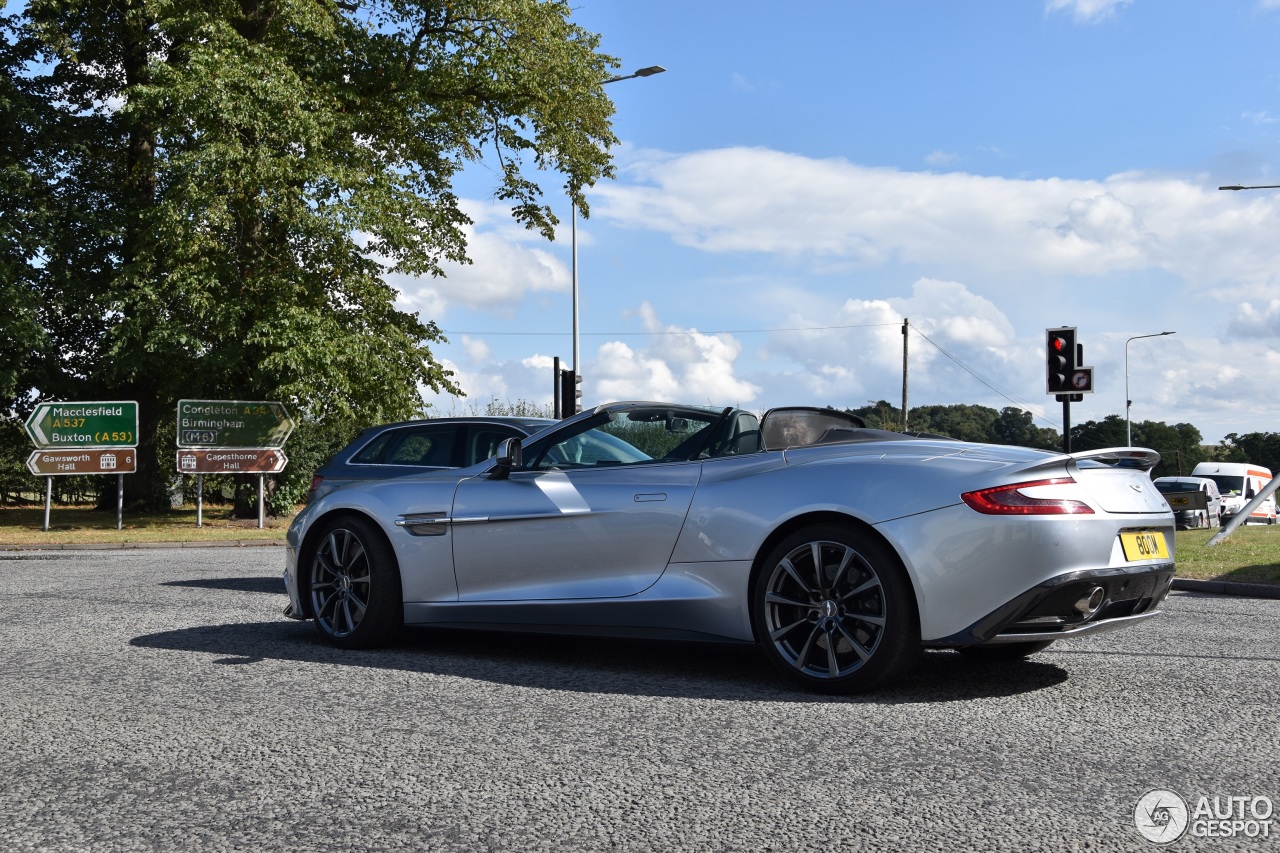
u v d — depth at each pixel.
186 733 4.04
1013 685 4.90
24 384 24.73
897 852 2.75
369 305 23.33
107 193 25.05
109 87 25.72
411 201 22.33
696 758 3.65
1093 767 3.52
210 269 21.17
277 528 21.31
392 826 2.98
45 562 13.33
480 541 5.73
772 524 4.88
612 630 5.31
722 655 5.79
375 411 22.62
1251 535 18.44
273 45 22.48
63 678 5.15
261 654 5.85
